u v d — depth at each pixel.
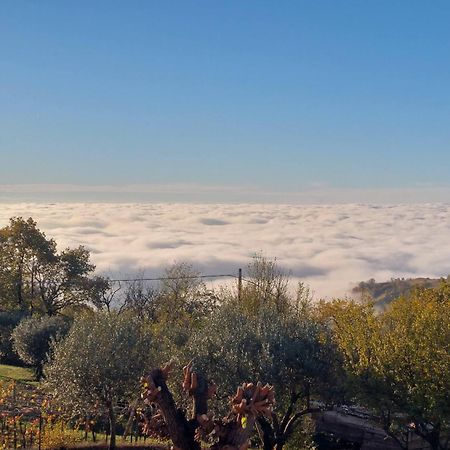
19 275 62.47
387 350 24.77
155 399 7.29
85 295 62.12
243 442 7.07
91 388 24.38
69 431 26.23
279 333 26.02
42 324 45.72
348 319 27.73
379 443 31.89
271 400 7.18
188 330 34.84
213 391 7.64
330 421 34.19
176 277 51.38
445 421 23.72
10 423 23.53
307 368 25.36
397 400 24.53
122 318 26.77
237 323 27.09
